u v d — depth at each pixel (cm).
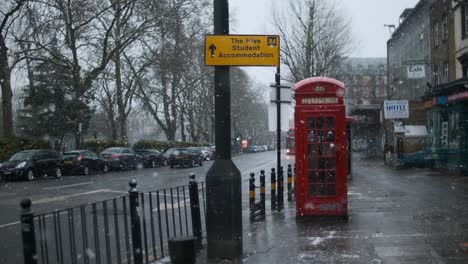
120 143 4438
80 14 3559
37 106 4431
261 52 793
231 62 789
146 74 4884
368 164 3500
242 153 8719
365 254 774
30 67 3872
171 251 695
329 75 4072
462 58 2536
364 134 5381
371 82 7306
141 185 2206
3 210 1376
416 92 3803
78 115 4291
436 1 3158
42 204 1512
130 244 941
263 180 1241
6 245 920
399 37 4447
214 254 770
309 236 927
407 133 3478
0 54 3350
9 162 2623
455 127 2400
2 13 3253
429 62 3322
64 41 3722
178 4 3941
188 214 1332
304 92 1098
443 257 741
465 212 1155
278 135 1382
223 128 784
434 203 1323
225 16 805
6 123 3412
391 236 900
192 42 4425
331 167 1089
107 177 2844
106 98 5759
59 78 4325
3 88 3400
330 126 1091
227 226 770
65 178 2812
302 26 4081
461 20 2656
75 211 1338
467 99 2161
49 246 905
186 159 4119
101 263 809
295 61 4278
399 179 2138
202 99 6812
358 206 1297
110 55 3912
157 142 5484
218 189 771
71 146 5766
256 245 862
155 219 1235
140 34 3956
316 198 1087
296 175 1102
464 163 2270
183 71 4541
